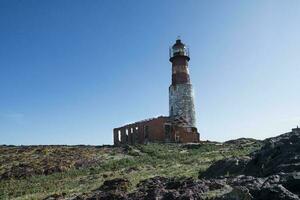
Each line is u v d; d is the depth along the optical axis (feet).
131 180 110.32
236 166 91.97
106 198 76.02
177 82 274.98
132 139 270.46
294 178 58.03
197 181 71.61
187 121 266.77
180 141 256.11
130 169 149.89
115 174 140.77
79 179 140.05
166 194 64.44
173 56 280.10
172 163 159.12
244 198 55.47
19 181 145.89
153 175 125.49
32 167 165.17
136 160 174.50
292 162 74.49
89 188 111.86
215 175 95.30
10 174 155.43
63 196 103.14
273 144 88.99
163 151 202.08
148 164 163.63
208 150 201.26
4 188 133.59
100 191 94.43
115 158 183.83
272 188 54.49
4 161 180.75
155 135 253.03
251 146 205.16
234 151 187.32
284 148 83.25
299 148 80.12
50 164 169.37
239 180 69.36
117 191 82.89
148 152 198.80
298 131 104.06
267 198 54.03
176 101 271.69
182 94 271.08
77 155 192.03
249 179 68.54
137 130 267.80
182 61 278.05
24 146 235.40
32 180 145.07
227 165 94.99
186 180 75.15
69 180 139.33
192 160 162.09
